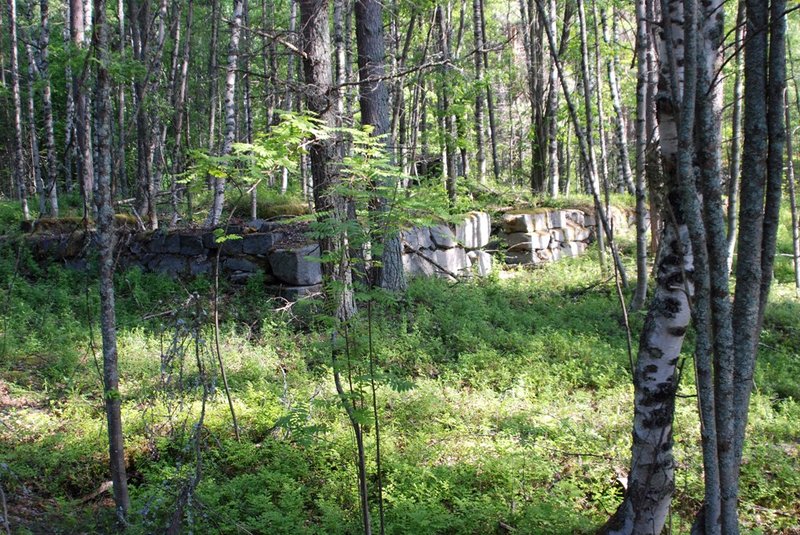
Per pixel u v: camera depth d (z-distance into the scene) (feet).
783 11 10.36
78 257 40.75
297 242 36.88
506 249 50.42
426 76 42.29
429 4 41.63
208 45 56.75
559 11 65.10
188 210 45.24
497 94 78.48
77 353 26.53
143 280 37.63
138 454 18.95
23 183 49.06
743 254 10.91
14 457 17.98
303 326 32.63
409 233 39.96
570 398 24.48
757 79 10.65
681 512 16.88
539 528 15.53
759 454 19.29
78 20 35.76
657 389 13.44
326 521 15.34
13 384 23.18
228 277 37.17
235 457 18.51
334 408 21.45
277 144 16.66
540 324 33.58
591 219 58.08
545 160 63.98
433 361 28.02
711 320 10.49
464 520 15.62
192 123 68.49
